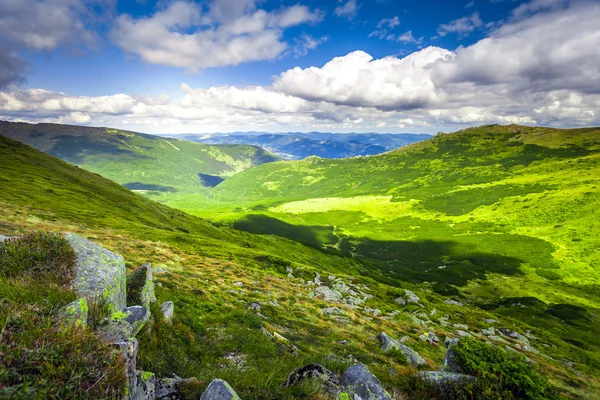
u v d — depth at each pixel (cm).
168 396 707
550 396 801
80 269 874
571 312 8431
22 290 646
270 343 1555
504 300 9544
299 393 823
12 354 398
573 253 13288
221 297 2605
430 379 927
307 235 19600
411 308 4578
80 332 492
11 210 5006
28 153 12912
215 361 1158
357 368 866
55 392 378
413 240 17950
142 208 11225
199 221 13938
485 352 968
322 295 4231
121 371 465
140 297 1196
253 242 12212
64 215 6150
